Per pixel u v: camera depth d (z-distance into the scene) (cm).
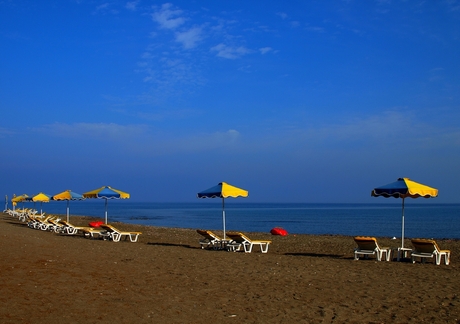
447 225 4641
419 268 1115
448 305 724
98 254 1257
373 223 5084
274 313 669
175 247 1567
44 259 1066
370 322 629
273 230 2744
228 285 873
